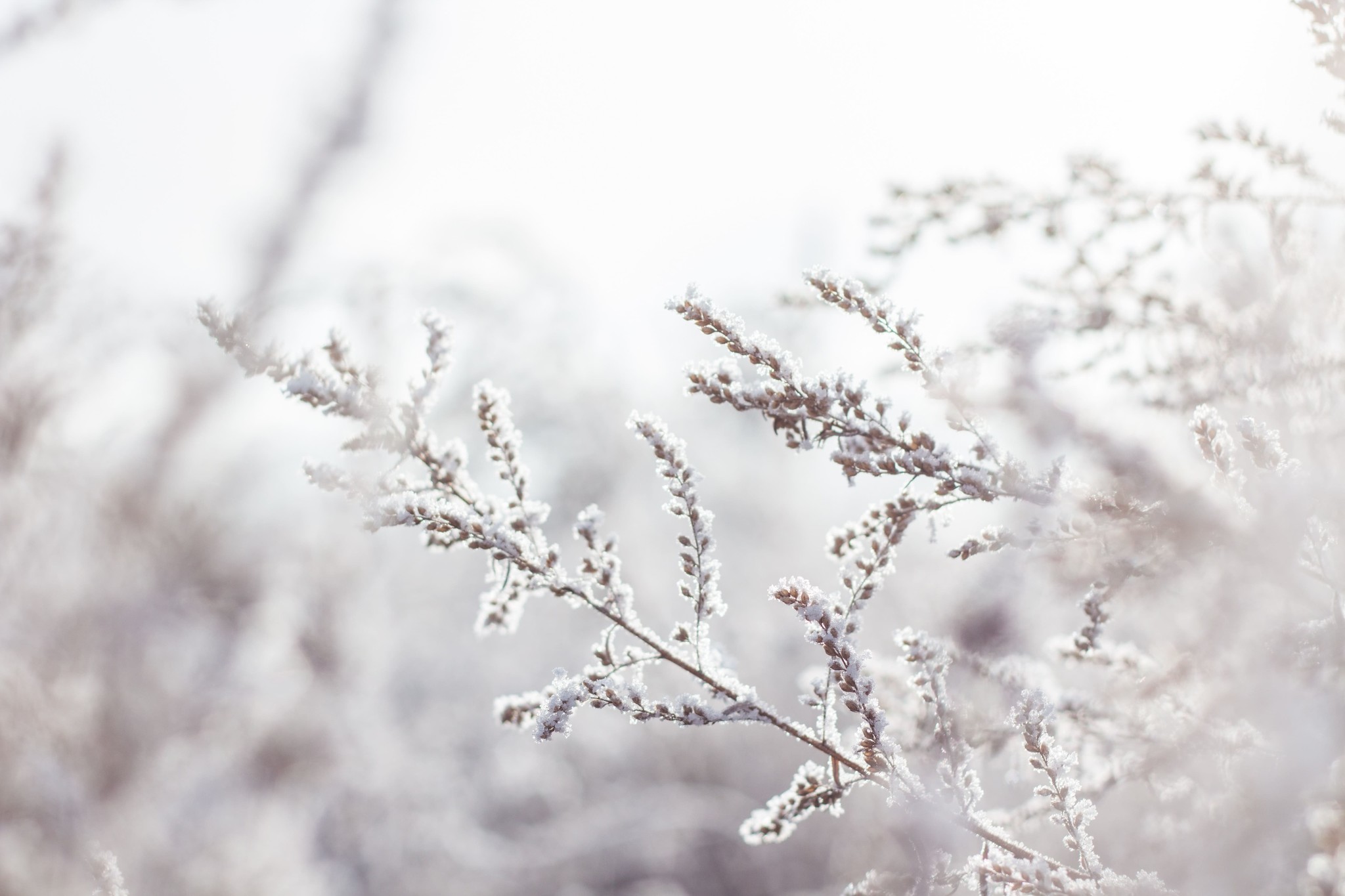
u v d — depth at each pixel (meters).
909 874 1.43
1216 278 1.98
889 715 1.71
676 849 7.57
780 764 8.02
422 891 7.25
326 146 4.16
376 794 6.93
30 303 3.79
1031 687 1.64
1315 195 1.67
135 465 4.73
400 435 1.33
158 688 5.02
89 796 4.43
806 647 6.90
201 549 5.02
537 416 5.53
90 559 4.68
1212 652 1.42
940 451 1.31
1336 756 1.12
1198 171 1.73
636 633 1.38
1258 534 1.26
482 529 1.33
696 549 1.38
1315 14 1.42
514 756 8.04
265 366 1.29
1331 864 0.86
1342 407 1.59
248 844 5.80
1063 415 1.56
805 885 6.63
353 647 6.63
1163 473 1.40
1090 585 1.46
